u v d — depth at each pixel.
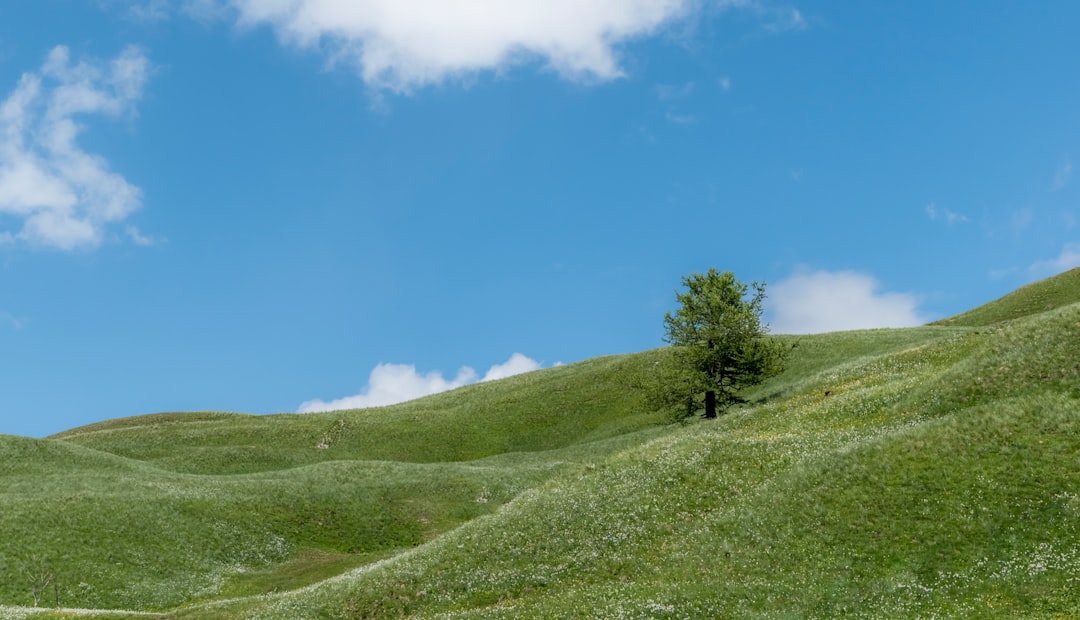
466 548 37.28
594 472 43.22
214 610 37.69
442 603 32.69
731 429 50.66
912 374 48.06
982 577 24.48
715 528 32.31
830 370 60.12
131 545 53.78
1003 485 28.38
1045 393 33.78
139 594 48.75
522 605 30.22
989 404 34.50
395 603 33.50
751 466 37.47
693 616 25.86
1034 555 24.73
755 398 75.31
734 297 65.62
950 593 24.16
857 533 28.59
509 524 38.72
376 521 65.50
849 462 33.16
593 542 34.56
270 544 59.00
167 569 52.31
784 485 33.47
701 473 38.12
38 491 65.00
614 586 29.88
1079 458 28.33
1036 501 27.08
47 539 51.88
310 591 37.69
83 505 57.41
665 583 29.14
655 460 41.75
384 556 57.50
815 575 27.02
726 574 28.80
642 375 69.81
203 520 59.50
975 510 27.64
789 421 45.69
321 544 61.28
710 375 64.44
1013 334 41.69
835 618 24.08
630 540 33.91
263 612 35.12
